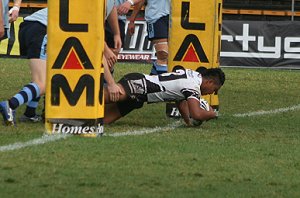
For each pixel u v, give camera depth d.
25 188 16.97
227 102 36.56
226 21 56.12
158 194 16.95
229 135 25.17
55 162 19.48
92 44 22.83
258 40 56.16
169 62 29.62
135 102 26.61
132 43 57.16
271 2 69.88
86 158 20.11
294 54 56.12
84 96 23.09
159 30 33.84
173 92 26.08
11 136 22.84
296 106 35.62
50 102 23.16
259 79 48.88
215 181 18.38
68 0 22.62
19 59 56.62
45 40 26.31
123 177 18.33
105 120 26.81
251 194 17.30
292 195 17.36
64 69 22.97
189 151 21.72
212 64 29.47
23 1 67.69
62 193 16.70
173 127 26.70
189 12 29.38
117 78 46.62
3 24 27.72
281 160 21.12
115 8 27.28
